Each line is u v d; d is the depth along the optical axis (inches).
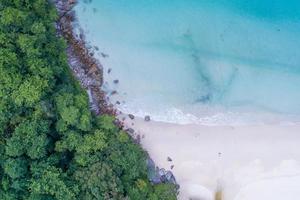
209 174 1157.7
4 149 941.2
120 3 1154.0
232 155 1165.1
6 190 940.0
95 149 993.5
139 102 1159.6
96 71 1141.7
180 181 1152.2
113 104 1148.5
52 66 1009.5
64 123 975.0
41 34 987.3
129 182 1029.2
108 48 1152.8
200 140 1163.3
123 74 1157.7
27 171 950.4
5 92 923.4
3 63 925.8
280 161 1168.2
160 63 1170.0
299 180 1160.8
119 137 1045.8
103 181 943.7
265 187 1158.3
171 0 1159.0
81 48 1136.8
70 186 944.3
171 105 1168.2
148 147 1152.2
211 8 1166.3
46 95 978.1
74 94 1042.7
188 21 1170.0
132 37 1160.8
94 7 1147.3
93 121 1051.9
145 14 1160.8
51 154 985.5
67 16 1133.1
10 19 939.3
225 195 1155.3
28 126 932.0
